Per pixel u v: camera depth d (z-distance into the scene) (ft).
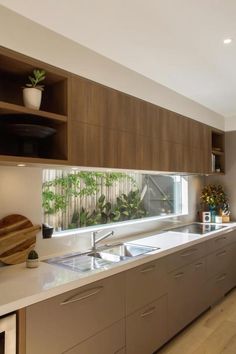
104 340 6.27
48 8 5.76
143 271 7.39
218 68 8.76
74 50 7.01
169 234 10.82
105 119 7.67
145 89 9.23
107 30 6.57
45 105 7.11
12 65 6.16
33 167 7.21
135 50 7.54
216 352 8.18
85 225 9.53
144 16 6.05
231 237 12.62
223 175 14.56
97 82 7.55
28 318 4.90
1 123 6.33
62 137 6.75
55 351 5.29
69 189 9.05
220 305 11.29
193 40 7.07
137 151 8.66
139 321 7.23
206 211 14.35
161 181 13.06
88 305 5.93
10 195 6.81
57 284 5.44
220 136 14.42
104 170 8.54
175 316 8.63
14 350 4.75
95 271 6.22
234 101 12.01
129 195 11.39
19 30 5.94
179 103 10.90
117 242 9.37
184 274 9.13
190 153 11.30
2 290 5.16
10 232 6.68
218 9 5.84
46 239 7.53
